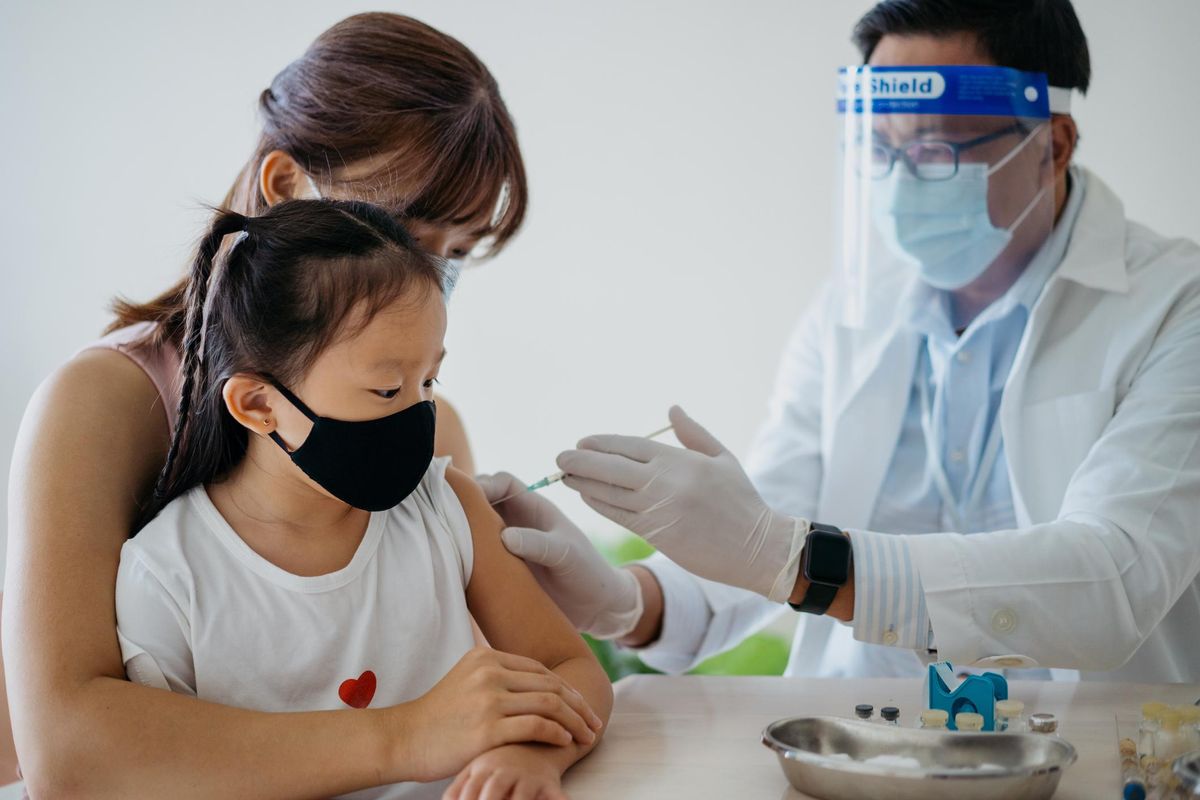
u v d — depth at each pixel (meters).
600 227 3.00
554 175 3.00
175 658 1.09
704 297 2.97
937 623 1.37
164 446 1.26
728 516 1.41
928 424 1.92
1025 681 1.44
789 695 1.39
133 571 1.09
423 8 2.99
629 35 2.94
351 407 1.10
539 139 3.00
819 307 2.16
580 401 3.03
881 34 1.79
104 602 1.08
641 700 1.38
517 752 1.01
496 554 1.32
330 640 1.14
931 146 1.71
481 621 1.30
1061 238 1.81
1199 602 1.70
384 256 1.11
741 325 2.96
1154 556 1.44
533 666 1.12
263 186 1.41
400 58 1.38
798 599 1.43
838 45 2.85
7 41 2.98
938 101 1.70
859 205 1.84
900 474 1.96
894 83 1.72
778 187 2.91
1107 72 2.75
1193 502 1.49
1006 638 1.38
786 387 2.17
